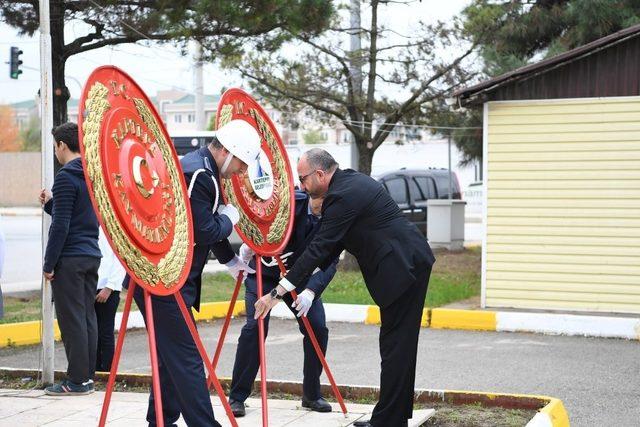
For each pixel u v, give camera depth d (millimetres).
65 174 6777
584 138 12781
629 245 12617
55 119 12930
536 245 13016
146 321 4531
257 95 17281
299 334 11406
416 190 25359
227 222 5371
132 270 4328
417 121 17641
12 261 20359
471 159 23250
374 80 16906
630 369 9078
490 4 16906
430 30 16453
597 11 17203
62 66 12930
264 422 5523
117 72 4547
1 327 10258
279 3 12359
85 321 7082
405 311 5773
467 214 44094
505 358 9672
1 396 7051
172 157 4980
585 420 6980
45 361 7473
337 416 6484
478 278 16688
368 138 17125
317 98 17047
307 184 5875
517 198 13094
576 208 12836
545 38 19078
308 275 5641
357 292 14516
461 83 16781
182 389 5113
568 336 11266
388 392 5816
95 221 7082
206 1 12047
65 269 6926
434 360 9562
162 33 12547
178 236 4855
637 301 12594
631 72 12547
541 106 12961
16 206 47156
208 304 12469
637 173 12555
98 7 12336
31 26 12570
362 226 5707
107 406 4637
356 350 10195
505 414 6715
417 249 5758
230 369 9070
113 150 4352
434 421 6535
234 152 5352
